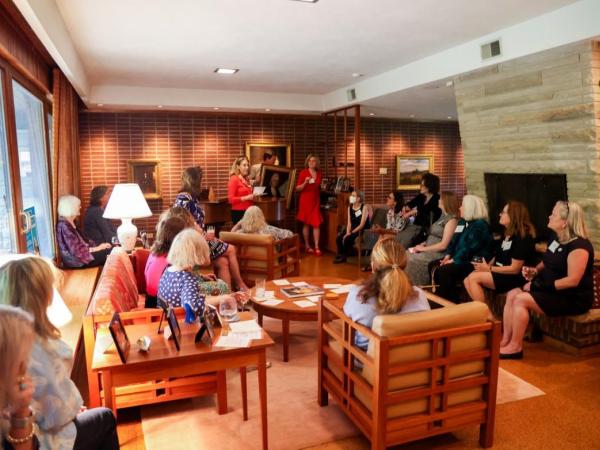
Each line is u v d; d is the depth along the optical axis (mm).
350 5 3434
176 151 7891
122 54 4848
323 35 4215
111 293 2508
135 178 7676
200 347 2139
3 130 3234
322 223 8016
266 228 4855
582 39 3475
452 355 2201
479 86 4688
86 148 7457
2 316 1269
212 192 7625
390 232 5699
